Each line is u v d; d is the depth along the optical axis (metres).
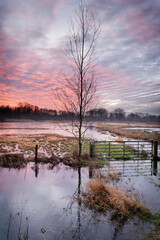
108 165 9.41
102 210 4.79
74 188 6.36
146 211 4.52
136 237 3.61
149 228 3.89
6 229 3.91
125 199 4.93
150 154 12.80
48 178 7.44
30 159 10.41
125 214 4.41
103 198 5.23
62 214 4.57
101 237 3.66
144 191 5.86
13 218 4.35
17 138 24.17
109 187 5.79
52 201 5.30
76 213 4.63
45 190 6.16
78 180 7.21
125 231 3.83
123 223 4.14
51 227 4.02
